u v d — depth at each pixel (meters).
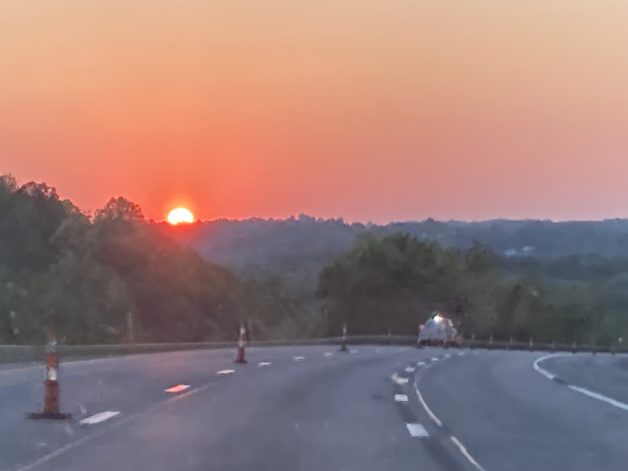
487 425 19.36
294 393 24.39
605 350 104.00
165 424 17.42
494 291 128.00
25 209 76.88
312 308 125.00
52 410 17.70
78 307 59.34
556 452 15.90
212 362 36.50
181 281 82.50
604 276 163.00
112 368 31.20
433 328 74.44
